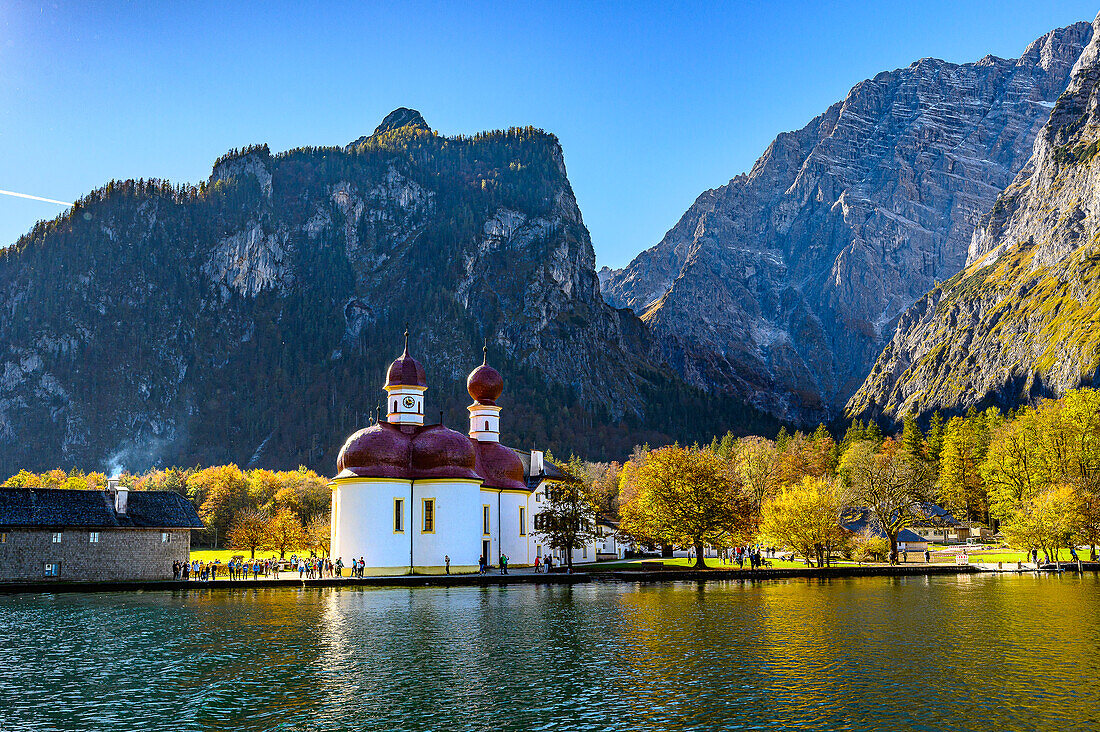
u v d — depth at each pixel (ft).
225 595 304.71
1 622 231.50
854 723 132.05
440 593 310.24
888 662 173.99
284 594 307.99
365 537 374.84
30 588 320.70
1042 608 257.55
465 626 220.84
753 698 146.10
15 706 142.92
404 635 206.80
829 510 426.51
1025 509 451.12
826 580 372.58
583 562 483.92
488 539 415.85
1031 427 551.18
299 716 137.08
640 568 412.57
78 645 194.80
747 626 221.05
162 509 373.81
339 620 232.94
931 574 404.16
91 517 352.90
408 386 409.69
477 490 392.27
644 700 145.18
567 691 151.12
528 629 216.33
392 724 132.98
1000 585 341.41
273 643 196.03
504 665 171.63
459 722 133.80
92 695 149.69
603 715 136.67
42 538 343.05
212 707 142.00
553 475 481.46
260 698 147.33
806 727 130.52
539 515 407.85
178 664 173.47
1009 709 138.72
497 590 323.16
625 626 220.84
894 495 474.08
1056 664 171.32
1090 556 464.65
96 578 350.43
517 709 140.26
